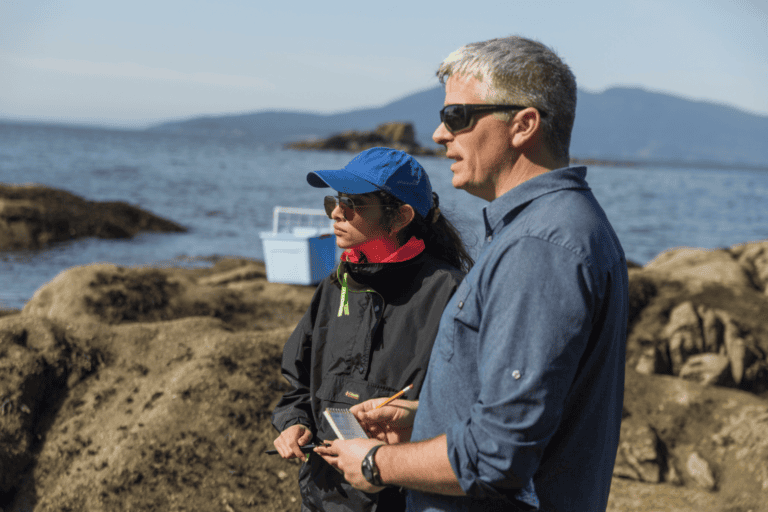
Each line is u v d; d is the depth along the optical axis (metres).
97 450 3.22
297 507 3.03
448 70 1.51
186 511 2.97
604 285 1.30
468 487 1.28
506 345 1.25
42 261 10.55
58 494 3.07
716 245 19.34
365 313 1.98
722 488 3.54
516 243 1.32
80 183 24.94
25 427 3.33
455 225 2.23
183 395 3.43
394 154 2.00
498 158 1.45
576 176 1.41
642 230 21.92
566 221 1.30
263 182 31.39
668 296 5.43
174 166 39.81
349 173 1.93
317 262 6.78
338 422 1.71
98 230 12.72
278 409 2.15
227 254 12.43
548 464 1.35
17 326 3.81
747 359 4.76
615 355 1.39
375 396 1.92
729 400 4.08
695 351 4.89
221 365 3.62
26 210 11.81
